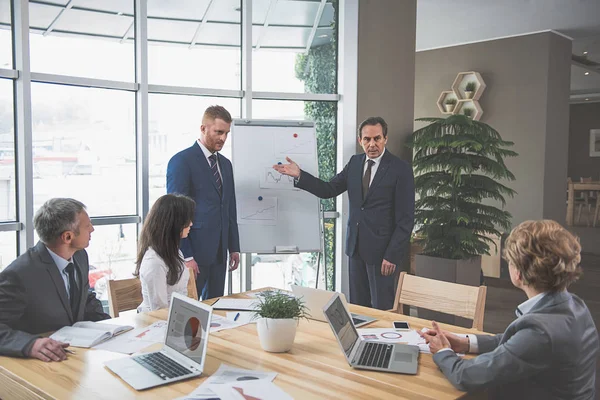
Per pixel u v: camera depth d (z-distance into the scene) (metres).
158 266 2.61
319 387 1.71
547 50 7.35
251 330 2.32
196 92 4.48
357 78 4.82
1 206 3.84
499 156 4.98
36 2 3.84
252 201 4.22
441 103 8.27
